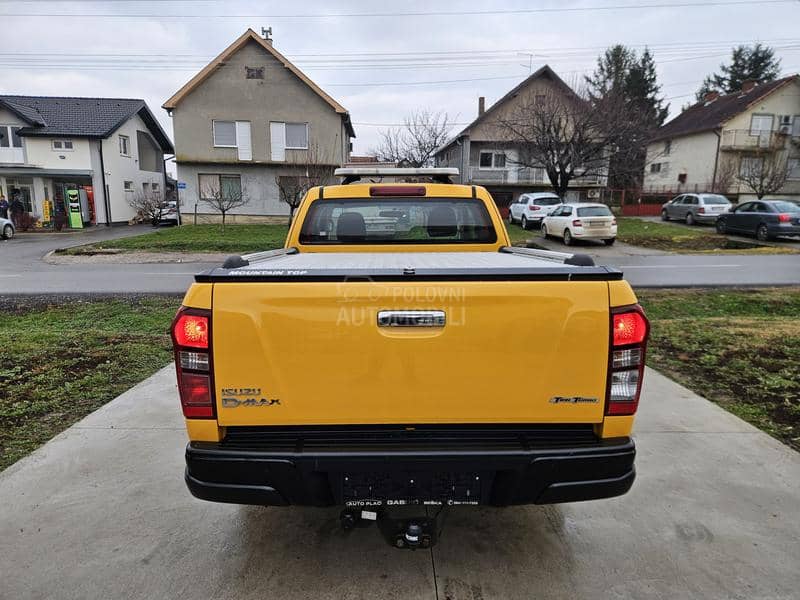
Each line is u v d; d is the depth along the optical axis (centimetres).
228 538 269
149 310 829
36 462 344
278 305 198
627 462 207
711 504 297
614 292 204
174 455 356
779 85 3472
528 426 212
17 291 1007
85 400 458
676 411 430
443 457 201
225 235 2155
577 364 204
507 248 366
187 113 2705
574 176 2656
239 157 2755
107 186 2912
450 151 3819
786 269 1264
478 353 202
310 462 201
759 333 662
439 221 397
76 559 252
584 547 262
